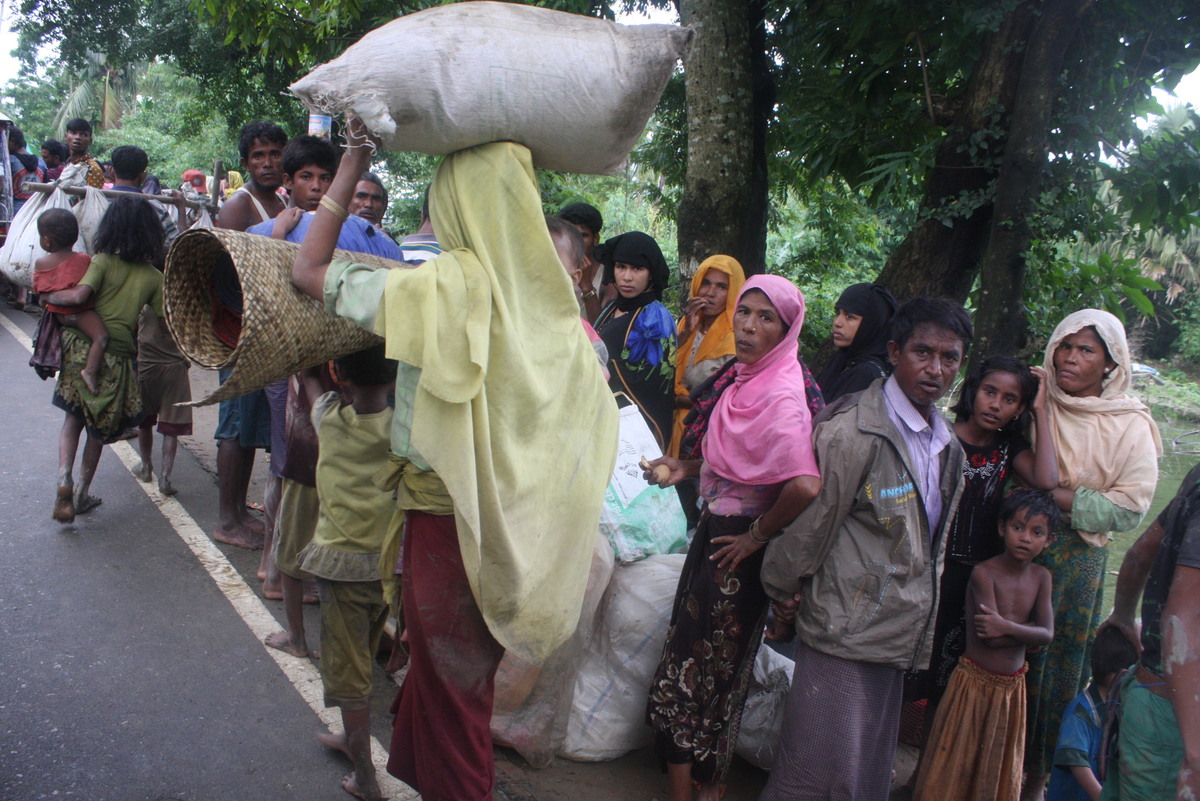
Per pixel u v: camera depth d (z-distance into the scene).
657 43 1.85
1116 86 4.67
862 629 2.47
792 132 6.27
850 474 2.42
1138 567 2.64
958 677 2.88
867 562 2.46
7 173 9.47
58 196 6.70
